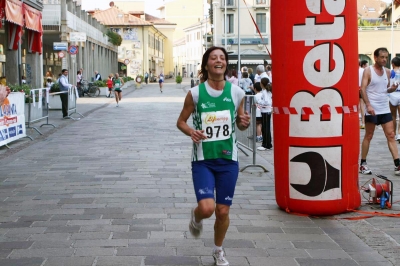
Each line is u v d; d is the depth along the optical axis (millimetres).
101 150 11211
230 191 4410
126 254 4789
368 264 4625
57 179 8156
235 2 57125
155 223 5777
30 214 6137
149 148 11500
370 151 11039
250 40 57312
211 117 4344
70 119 18766
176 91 46812
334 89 5906
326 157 5996
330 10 5801
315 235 5453
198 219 4598
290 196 6184
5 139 11453
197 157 4398
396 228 5699
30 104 14516
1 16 16828
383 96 8438
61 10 34656
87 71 44000
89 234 5371
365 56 49781
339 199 6082
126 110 23359
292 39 5922
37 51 23438
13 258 4672
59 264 4527
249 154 11016
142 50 74688
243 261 4672
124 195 7086
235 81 18031
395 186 7711
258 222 5902
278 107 6164
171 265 4535
